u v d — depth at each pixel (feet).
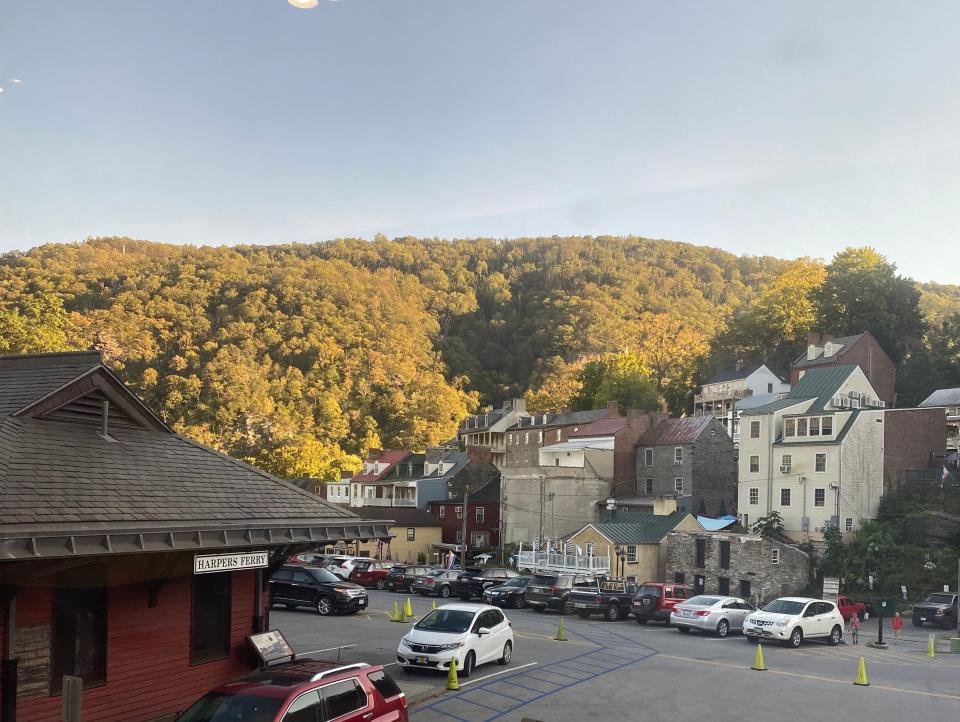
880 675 85.92
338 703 41.93
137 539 44.65
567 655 89.81
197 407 425.28
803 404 215.72
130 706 50.98
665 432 247.09
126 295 489.67
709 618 116.47
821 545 190.60
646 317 583.58
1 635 43.01
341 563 175.83
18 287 484.33
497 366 604.49
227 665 58.85
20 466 45.44
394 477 323.37
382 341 554.87
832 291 346.54
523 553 204.33
